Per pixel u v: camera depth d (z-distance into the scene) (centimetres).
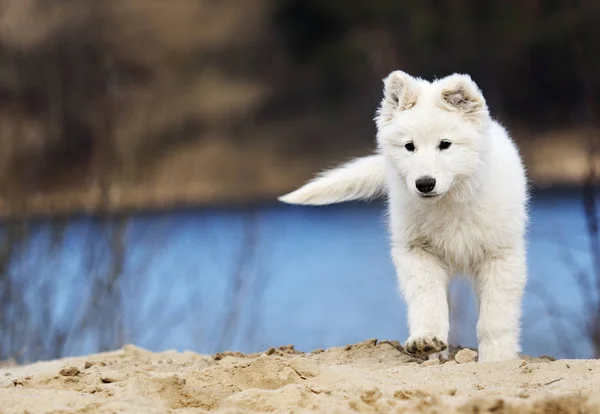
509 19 5312
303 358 1282
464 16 5428
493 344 1330
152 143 5462
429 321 1327
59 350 1920
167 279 2745
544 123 4938
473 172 1309
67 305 2088
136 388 1092
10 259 1998
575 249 2742
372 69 4794
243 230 3459
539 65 5075
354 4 6028
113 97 3059
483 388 1090
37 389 1126
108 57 3359
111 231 2155
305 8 6159
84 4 4838
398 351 1399
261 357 1191
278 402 1033
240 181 4788
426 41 5428
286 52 6212
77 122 3762
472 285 1427
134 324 2142
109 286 2033
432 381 1141
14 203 2091
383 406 984
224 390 1137
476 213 1330
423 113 1303
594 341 1973
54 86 3238
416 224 1366
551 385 1096
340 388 1103
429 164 1277
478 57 5297
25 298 1978
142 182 3244
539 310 2330
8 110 3441
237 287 2316
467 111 1309
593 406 923
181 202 3684
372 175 1507
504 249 1347
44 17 4416
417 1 5656
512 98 5125
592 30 4219
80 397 1070
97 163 2550
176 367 1379
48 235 2202
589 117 2398
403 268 1375
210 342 2206
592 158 2238
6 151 2502
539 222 3183
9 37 3095
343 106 5838
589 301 2091
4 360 1881
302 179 5428
